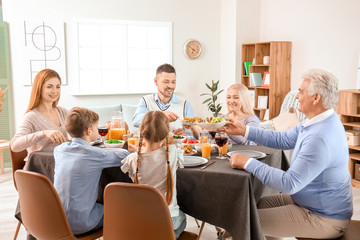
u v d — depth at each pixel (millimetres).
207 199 1901
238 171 1862
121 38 5727
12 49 5172
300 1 5277
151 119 1793
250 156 2127
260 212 1974
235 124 2303
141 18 5723
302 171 1716
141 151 1878
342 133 1822
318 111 1820
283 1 5555
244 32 5938
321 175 1784
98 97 5672
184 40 6027
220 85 6359
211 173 1868
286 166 2445
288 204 2102
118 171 2068
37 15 5215
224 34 6152
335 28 4797
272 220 1923
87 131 1955
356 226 1944
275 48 5379
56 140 2240
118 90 5711
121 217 1589
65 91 5480
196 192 1923
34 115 2527
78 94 5500
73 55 5434
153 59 5973
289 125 4586
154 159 1820
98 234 1963
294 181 1717
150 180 1834
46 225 1817
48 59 5316
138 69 5930
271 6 5785
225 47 6152
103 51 5711
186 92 6160
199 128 2717
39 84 2525
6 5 5094
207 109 6324
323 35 4969
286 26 5543
